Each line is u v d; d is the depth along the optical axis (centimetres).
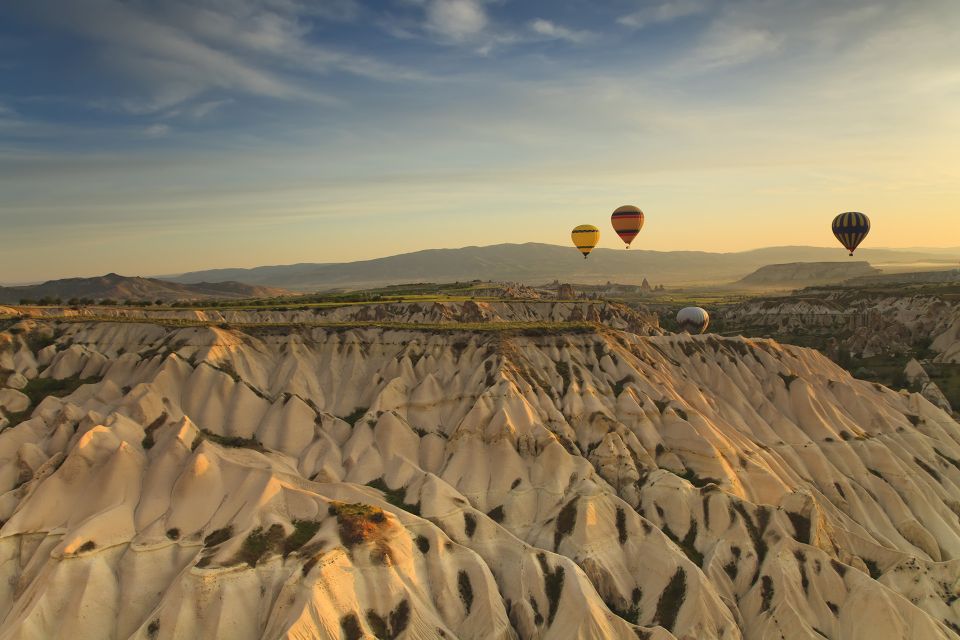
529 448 6781
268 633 4678
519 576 5506
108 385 7125
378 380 7756
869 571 6053
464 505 6209
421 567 5441
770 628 5297
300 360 7875
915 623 5212
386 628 4941
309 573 4909
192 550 5378
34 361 7562
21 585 5134
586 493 6156
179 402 7081
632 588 5684
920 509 7044
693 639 5153
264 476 5866
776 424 7894
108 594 5031
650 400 7519
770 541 5894
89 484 5766
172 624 4716
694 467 6919
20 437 6394
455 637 5084
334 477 6581
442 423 7344
